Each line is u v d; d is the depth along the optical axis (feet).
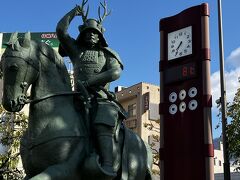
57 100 13.70
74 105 14.15
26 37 13.19
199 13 44.45
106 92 14.61
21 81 12.86
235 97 46.44
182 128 42.96
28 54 13.10
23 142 13.53
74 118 13.75
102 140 13.79
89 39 15.05
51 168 12.60
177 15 46.50
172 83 45.19
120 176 14.43
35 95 13.44
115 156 14.35
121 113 14.60
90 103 14.14
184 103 43.52
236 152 43.96
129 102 134.21
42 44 13.85
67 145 13.19
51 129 13.16
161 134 44.65
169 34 46.85
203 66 42.80
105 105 14.26
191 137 41.96
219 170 169.27
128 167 14.99
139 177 15.48
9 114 45.55
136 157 15.34
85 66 14.89
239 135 44.16
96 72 14.83
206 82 42.27
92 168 13.23
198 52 43.60
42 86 13.56
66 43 15.20
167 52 46.62
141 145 15.83
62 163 12.98
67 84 14.30
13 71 12.73
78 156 13.34
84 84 14.29
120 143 14.76
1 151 50.31
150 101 129.49
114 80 14.61
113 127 14.02
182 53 45.01
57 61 14.16
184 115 43.14
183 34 45.39
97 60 14.94
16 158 45.91
